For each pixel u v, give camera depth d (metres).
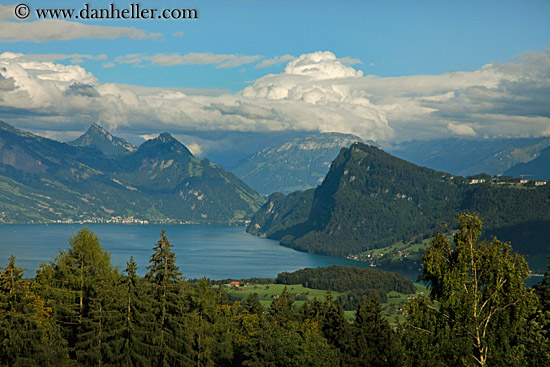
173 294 83.81
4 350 72.00
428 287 56.44
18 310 73.62
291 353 82.00
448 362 52.62
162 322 82.88
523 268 52.31
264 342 84.19
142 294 83.06
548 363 55.78
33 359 73.44
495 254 52.38
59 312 82.06
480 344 52.47
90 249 86.25
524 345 57.22
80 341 80.31
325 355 82.75
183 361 82.31
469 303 51.62
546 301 63.94
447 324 52.78
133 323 82.19
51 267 86.62
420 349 53.44
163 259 85.94
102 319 81.06
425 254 53.75
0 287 73.38
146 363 80.94
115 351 80.50
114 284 85.75
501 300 52.31
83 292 84.19
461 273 52.28
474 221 53.84
